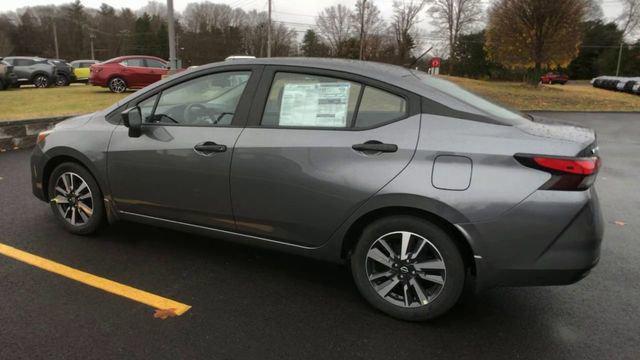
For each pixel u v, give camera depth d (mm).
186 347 2756
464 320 3158
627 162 9242
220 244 4285
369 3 51250
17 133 8383
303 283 3611
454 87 3426
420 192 2854
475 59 48656
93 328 2902
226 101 3574
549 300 3463
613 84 41125
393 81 3104
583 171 2693
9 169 6758
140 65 18531
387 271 3143
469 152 2805
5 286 3371
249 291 3459
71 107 12508
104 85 18078
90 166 4020
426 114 2979
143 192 3822
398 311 3105
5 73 19797
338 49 56906
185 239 4367
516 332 3031
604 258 4270
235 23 80125
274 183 3270
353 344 2846
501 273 2824
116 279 3555
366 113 3113
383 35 52125
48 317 3002
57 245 4109
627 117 18703
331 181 3086
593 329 3086
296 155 3188
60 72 24000
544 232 2713
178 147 3588
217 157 3438
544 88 29953
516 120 3043
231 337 2873
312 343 2842
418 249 3006
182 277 3635
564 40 28031
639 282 3785
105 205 4117
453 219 2811
